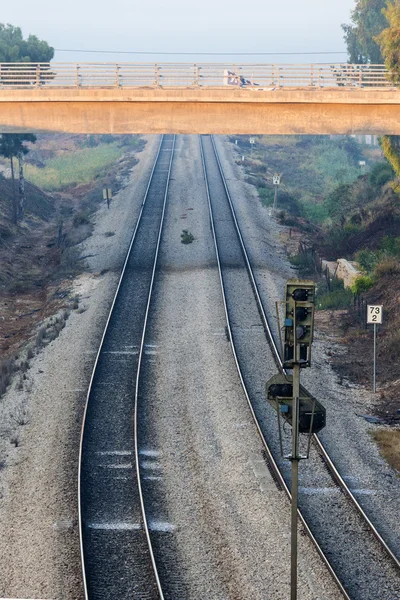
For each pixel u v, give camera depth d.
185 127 137.88
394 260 132.75
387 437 80.50
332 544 59.59
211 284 133.00
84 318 118.06
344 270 140.50
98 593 53.31
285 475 71.00
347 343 111.25
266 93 134.75
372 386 95.62
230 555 58.38
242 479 70.31
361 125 136.88
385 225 160.62
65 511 64.00
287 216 194.25
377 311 93.69
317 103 135.38
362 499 66.81
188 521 63.38
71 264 155.12
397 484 70.44
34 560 57.22
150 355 102.44
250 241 163.12
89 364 98.38
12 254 171.75
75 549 58.41
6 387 95.06
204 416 84.00
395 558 56.81
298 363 46.97
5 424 83.19
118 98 135.38
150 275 139.62
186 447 76.94
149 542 58.72
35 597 52.81
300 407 48.50
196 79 136.88
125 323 114.56
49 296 137.50
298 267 153.38
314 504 65.81
